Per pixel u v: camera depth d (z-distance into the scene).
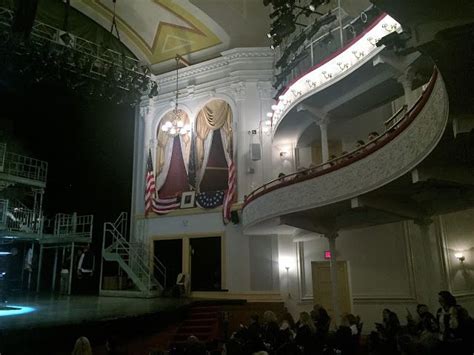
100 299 15.16
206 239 18.25
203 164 18.92
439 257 13.41
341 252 15.41
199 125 19.41
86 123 21.98
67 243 19.39
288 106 15.24
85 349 5.75
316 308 9.20
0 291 13.23
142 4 19.41
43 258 21.06
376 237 14.96
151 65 21.52
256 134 17.81
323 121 14.70
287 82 16.73
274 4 12.05
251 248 16.83
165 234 18.73
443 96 6.07
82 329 8.66
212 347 7.83
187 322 12.95
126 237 20.36
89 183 21.81
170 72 20.55
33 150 20.67
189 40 20.08
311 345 6.54
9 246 20.83
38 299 15.05
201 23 19.08
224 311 13.59
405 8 4.23
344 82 13.19
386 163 9.02
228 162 18.16
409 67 11.17
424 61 10.89
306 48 14.78
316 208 11.45
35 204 19.45
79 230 21.39
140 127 21.00
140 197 19.98
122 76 16.69
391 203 10.47
